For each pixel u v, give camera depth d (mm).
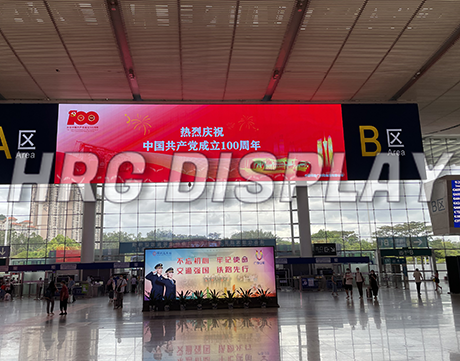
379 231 33125
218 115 18188
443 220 15562
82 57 15328
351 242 32844
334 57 15906
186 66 16266
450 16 13430
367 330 7535
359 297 17125
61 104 17578
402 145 18141
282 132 18141
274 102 18391
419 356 5258
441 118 23484
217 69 16594
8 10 12469
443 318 8922
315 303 14344
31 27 13367
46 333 8547
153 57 15492
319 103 18453
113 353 6105
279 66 16547
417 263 30188
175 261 12906
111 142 17531
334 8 12938
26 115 17297
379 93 19188
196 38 14336
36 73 16469
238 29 13898
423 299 14492
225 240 32094
